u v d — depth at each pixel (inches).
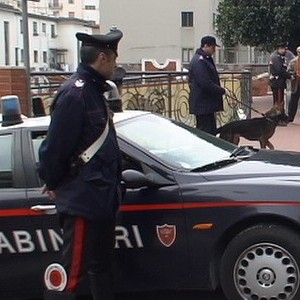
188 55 2260.1
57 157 173.0
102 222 177.2
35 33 2979.8
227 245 200.2
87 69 176.1
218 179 203.0
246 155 233.6
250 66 1478.8
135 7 2269.9
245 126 425.1
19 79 391.9
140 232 201.9
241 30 1144.8
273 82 671.1
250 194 196.4
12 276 211.2
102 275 188.4
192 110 394.3
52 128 173.2
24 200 208.1
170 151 216.5
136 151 207.0
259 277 198.1
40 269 209.0
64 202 175.6
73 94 172.7
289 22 1096.8
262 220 197.6
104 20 2299.5
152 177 203.0
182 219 199.5
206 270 200.5
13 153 215.0
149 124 230.8
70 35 3228.3
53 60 3181.6
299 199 193.9
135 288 207.2
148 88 528.4
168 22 2251.5
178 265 201.9
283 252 195.8
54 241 206.4
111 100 237.1
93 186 174.4
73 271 177.9
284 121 472.4
